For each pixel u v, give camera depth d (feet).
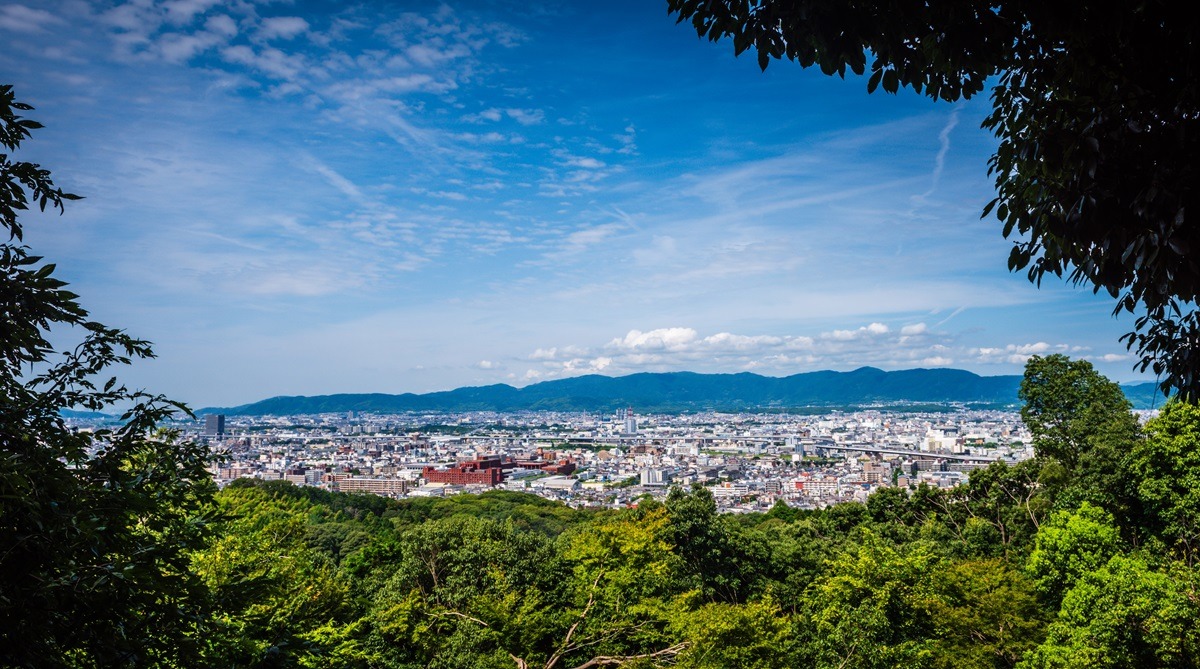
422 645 78.07
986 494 138.72
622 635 84.28
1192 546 77.71
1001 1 18.66
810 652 81.41
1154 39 16.60
